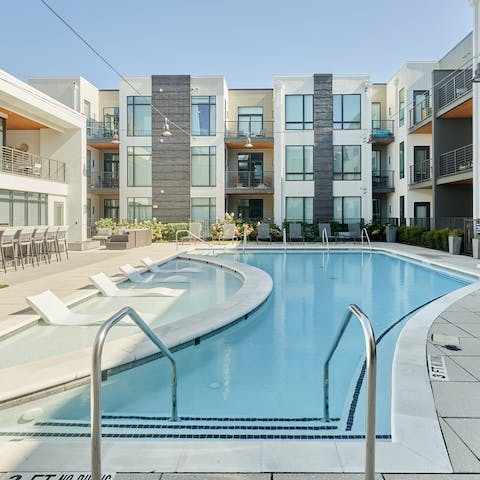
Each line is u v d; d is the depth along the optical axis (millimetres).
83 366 4410
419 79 22797
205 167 25656
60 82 25031
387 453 2656
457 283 10938
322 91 25109
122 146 25734
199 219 25672
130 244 19250
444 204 19141
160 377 4766
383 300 8859
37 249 14234
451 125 19156
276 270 13375
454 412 3209
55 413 3797
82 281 10070
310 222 25188
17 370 4309
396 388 3650
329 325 6926
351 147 25062
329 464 2545
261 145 26391
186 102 25484
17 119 18484
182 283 10789
